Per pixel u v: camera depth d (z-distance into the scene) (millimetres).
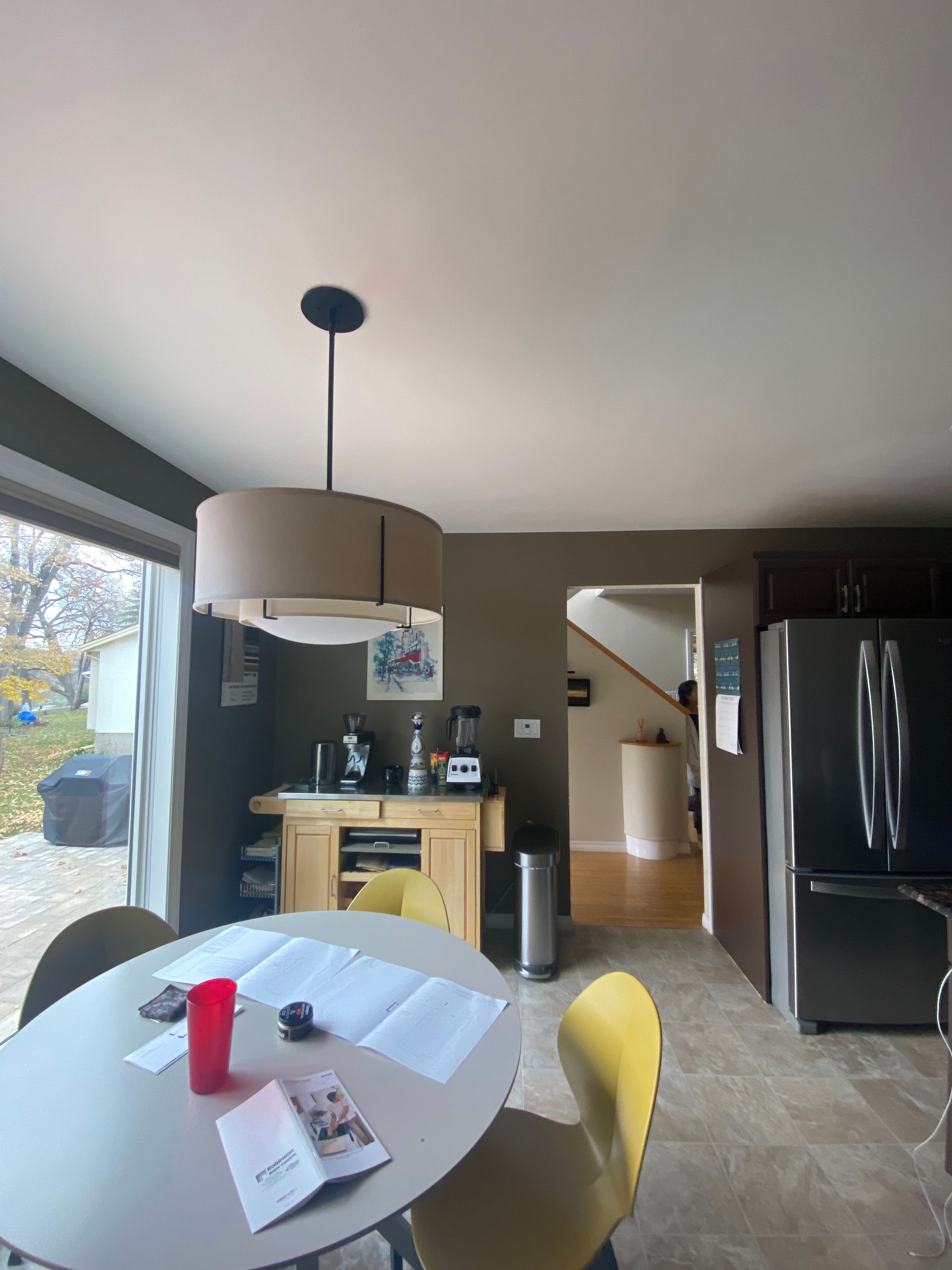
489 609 3400
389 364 1634
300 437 2111
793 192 1062
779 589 2674
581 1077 1239
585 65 837
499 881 3305
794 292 1345
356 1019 1167
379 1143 855
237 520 963
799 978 2322
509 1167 1147
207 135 946
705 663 3318
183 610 2410
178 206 1090
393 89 872
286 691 3418
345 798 2762
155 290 1323
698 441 2170
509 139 953
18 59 831
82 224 1132
